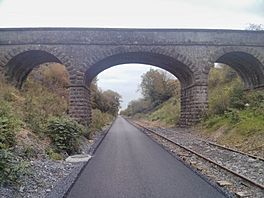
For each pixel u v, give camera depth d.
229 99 33.66
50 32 33.72
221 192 9.26
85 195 9.23
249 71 39.88
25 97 28.02
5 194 8.51
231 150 18.19
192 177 11.43
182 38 35.16
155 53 35.09
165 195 9.12
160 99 93.12
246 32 35.28
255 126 21.30
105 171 12.73
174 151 19.03
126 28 34.53
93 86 78.31
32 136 15.91
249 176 11.48
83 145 21.12
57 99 38.25
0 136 11.60
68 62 33.78
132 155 17.20
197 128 33.28
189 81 39.06
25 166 9.88
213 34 35.31
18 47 33.50
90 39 34.09
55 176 11.66
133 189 9.84
